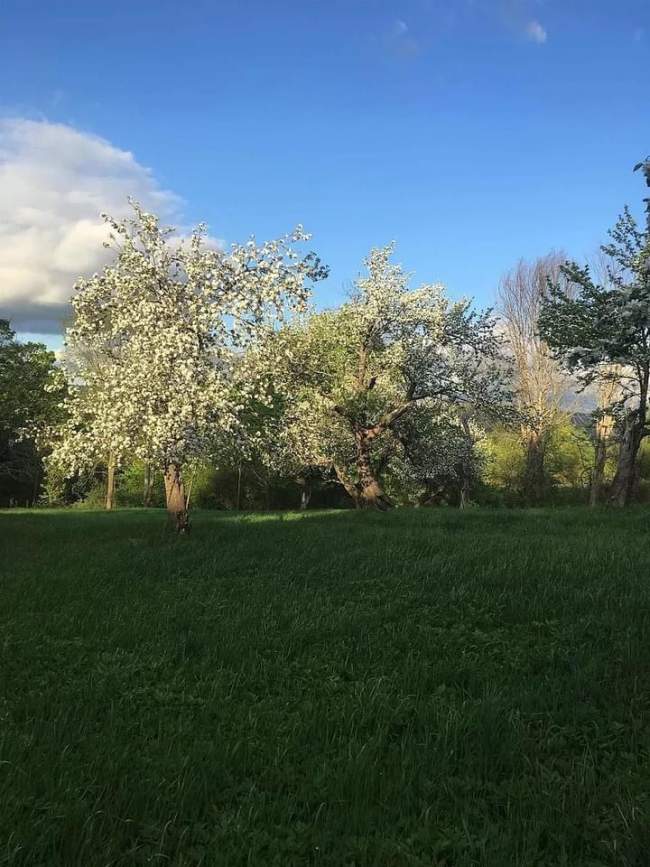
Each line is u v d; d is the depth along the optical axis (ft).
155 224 58.39
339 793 13.10
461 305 91.76
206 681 19.35
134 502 156.66
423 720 16.20
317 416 91.04
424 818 12.32
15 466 147.02
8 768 13.75
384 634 23.66
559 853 11.48
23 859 10.96
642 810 12.32
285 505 155.84
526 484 154.71
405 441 100.94
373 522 63.46
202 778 13.55
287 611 26.48
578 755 14.89
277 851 11.56
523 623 24.91
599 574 31.30
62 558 42.98
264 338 60.49
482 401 94.27
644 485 151.94
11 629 24.94
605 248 93.91
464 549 39.65
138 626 24.81
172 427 52.37
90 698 17.89
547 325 91.61
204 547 45.96
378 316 90.58
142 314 55.31
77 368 62.18
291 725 16.31
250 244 59.26
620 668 19.22
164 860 11.28
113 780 13.35
